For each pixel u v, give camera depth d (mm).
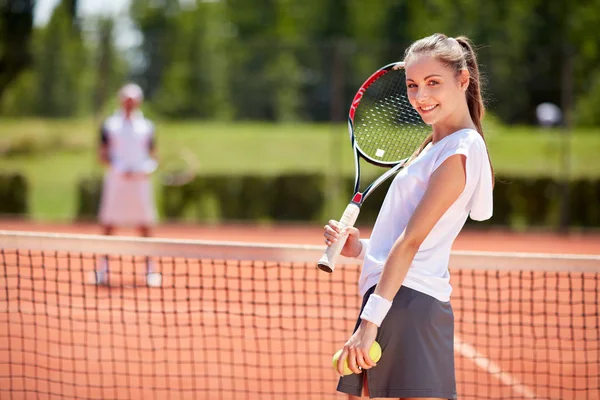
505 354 4590
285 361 4289
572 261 3068
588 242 11312
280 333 4848
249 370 4125
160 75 15672
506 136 14469
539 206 12969
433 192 2082
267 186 13242
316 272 6246
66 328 4887
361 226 12773
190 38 23500
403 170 2258
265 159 15023
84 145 14812
